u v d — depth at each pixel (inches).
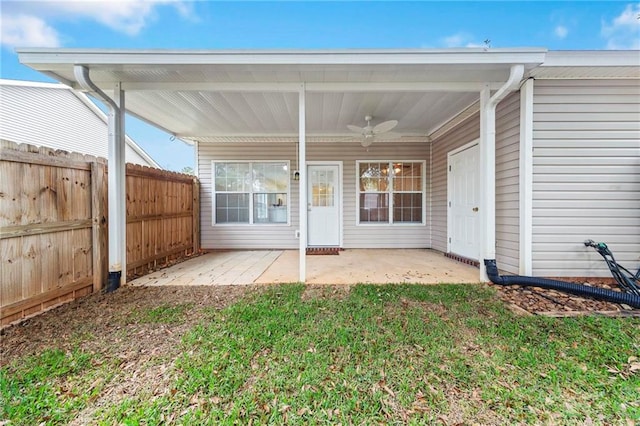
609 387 65.9
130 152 502.6
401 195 280.7
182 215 237.9
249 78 141.6
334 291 135.3
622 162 145.5
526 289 135.3
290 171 280.8
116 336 91.4
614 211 145.9
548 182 146.2
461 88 144.9
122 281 145.7
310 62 122.6
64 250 120.5
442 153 250.8
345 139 272.1
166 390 66.0
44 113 373.4
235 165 282.2
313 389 65.8
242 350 81.8
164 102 182.5
